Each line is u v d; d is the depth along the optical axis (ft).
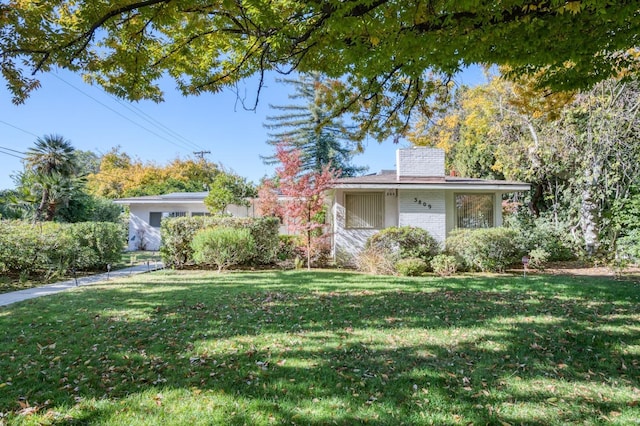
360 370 11.75
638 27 12.65
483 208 41.68
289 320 17.44
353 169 108.47
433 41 12.82
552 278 30.42
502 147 50.34
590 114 41.34
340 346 13.89
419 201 40.50
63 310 19.49
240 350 13.48
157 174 109.60
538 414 9.28
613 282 27.55
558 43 13.35
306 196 39.50
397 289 25.55
